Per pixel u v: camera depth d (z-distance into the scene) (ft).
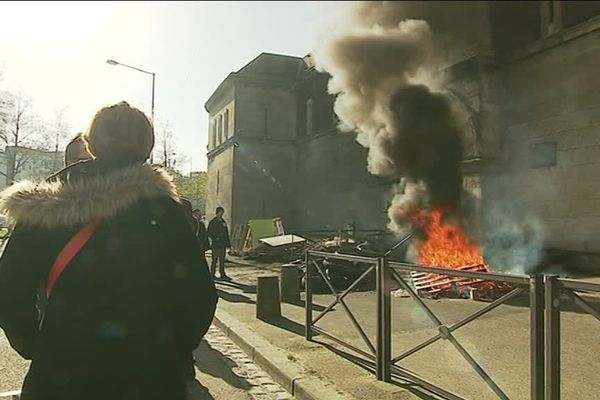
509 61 52.70
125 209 5.92
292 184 107.45
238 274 48.01
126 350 5.65
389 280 15.20
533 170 50.16
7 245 5.94
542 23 50.70
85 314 5.65
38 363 5.65
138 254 5.85
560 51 48.01
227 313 26.81
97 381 5.54
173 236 6.08
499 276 11.27
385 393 13.94
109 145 6.32
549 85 48.98
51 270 5.84
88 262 5.75
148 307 5.79
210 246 43.52
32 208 5.77
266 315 25.36
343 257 18.01
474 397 13.33
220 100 118.01
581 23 45.39
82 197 5.83
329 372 15.99
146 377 5.68
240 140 104.73
